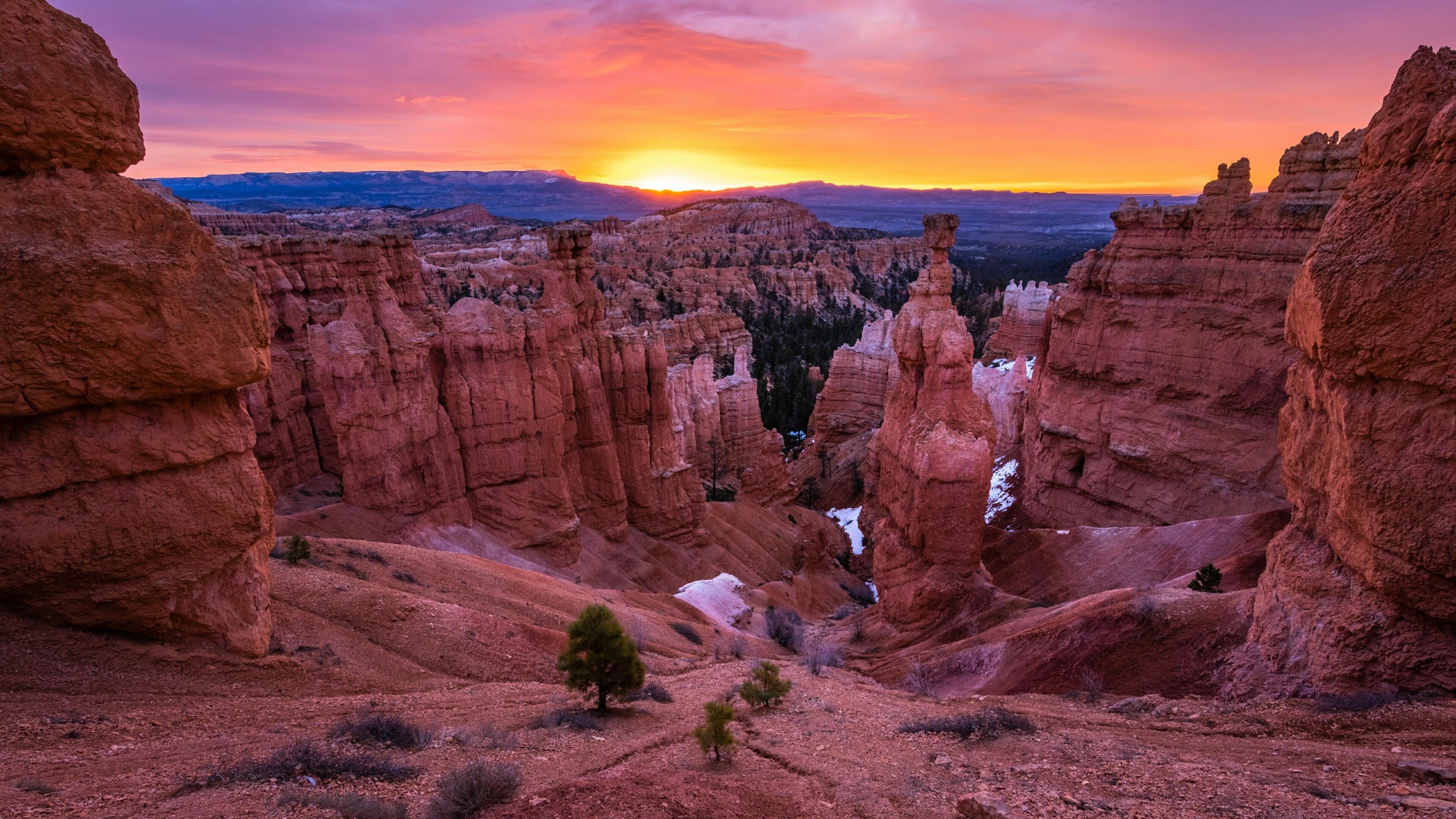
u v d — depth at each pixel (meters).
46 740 13.21
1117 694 22.98
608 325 78.44
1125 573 45.22
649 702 20.66
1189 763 14.10
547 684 23.45
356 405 43.69
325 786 11.45
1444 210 17.28
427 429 47.31
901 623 42.62
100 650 16.92
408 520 46.00
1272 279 48.88
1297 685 19.28
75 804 10.16
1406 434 17.47
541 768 13.23
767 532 73.62
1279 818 10.77
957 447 41.44
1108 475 58.69
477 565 36.00
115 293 16.80
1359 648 18.20
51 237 16.31
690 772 13.27
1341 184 46.38
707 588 50.16
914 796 12.72
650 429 64.69
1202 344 52.78
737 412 91.19
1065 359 62.19
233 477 19.31
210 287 18.28
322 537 36.84
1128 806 11.50
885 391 108.06
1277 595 21.50
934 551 42.00
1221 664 22.16
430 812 10.19
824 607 61.69
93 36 17.59
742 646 36.19
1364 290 18.05
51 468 16.53
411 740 14.70
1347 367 18.45
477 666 23.66
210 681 17.88
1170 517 53.75
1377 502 17.75
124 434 17.33
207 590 18.80
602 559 56.97
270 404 56.25
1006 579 50.81
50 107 16.28
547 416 52.81
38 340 15.98
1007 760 15.19
